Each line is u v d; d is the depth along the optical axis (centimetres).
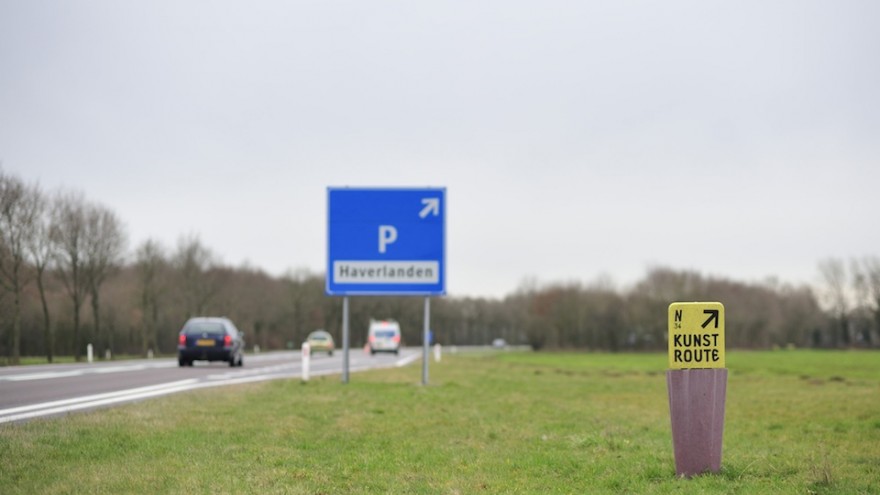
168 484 840
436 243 2633
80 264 6291
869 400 2089
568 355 9775
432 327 15838
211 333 3484
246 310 10981
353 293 2619
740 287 13400
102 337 8094
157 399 1742
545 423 1491
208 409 1560
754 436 1376
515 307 16962
